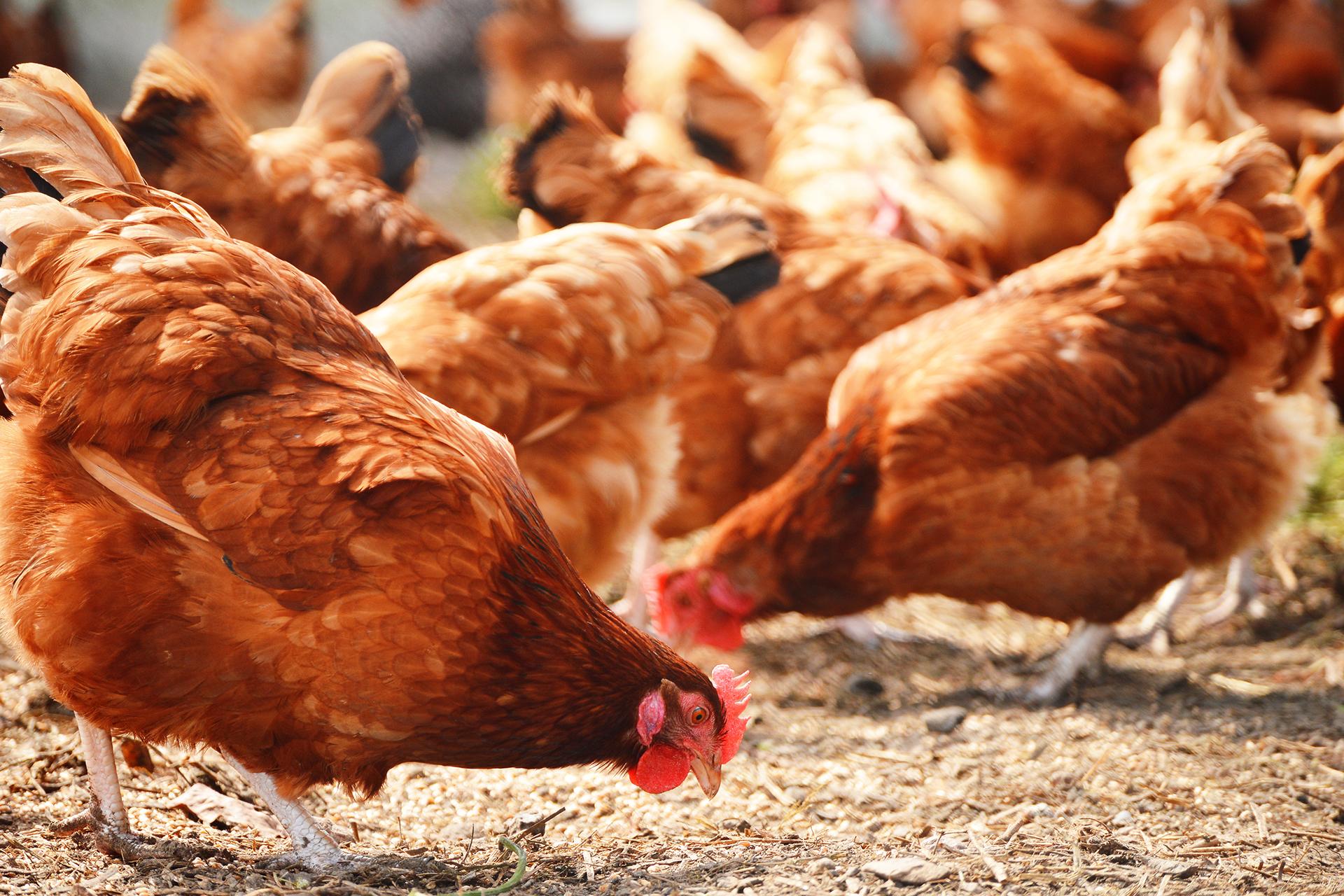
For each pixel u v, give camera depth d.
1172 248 5.69
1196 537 5.68
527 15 13.75
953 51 9.69
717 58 8.89
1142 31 12.98
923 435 5.42
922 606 7.30
